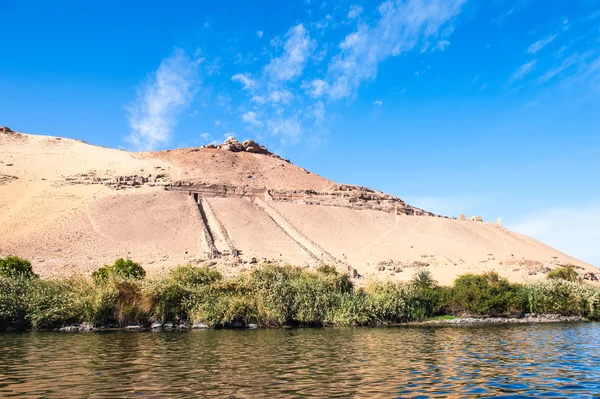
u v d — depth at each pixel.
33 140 145.62
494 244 96.00
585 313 43.03
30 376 14.47
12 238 66.69
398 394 12.31
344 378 14.38
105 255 65.25
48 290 32.00
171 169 123.75
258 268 40.19
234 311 33.38
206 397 11.89
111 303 31.80
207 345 22.78
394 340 25.52
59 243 67.44
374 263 73.56
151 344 23.05
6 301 29.94
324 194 115.38
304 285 36.69
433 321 39.31
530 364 17.31
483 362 17.73
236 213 92.00
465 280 44.75
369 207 109.94
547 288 43.38
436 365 16.94
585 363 17.59
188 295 34.06
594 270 87.88
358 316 36.44
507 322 40.19
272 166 144.50
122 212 82.62
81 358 18.23
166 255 67.38
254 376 14.65
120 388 12.84
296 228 89.44
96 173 110.19
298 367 16.39
